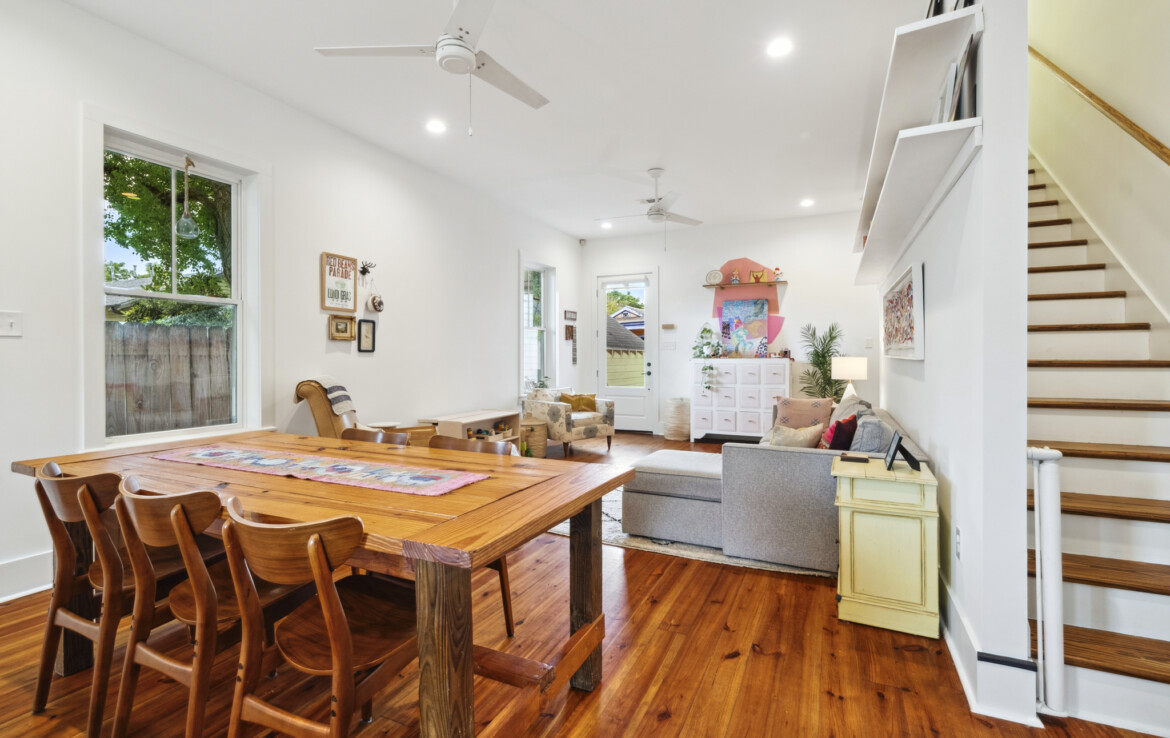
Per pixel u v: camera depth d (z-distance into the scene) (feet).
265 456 6.76
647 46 9.23
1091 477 6.51
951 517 6.88
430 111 11.80
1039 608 5.32
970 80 5.72
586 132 12.84
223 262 10.71
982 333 5.38
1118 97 8.56
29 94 7.81
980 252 5.45
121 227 9.16
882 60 9.67
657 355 23.82
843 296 20.44
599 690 5.76
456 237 16.75
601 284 24.99
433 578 3.63
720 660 6.32
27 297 7.82
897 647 6.58
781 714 5.34
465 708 3.75
